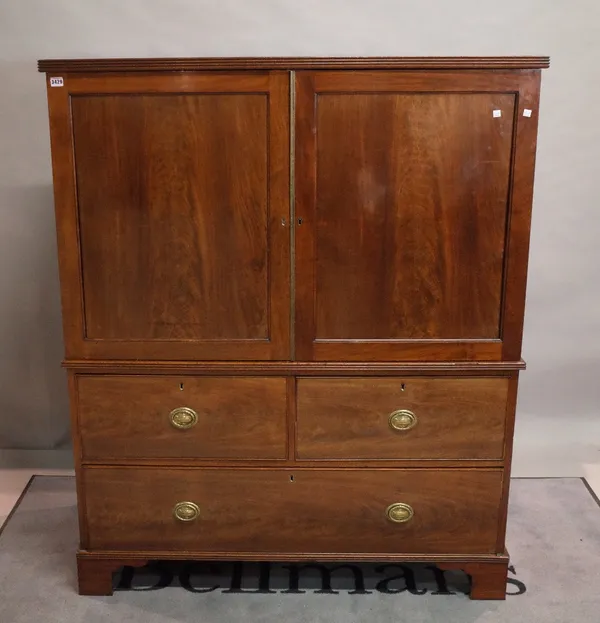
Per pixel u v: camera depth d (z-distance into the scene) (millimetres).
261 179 1853
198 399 1982
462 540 2072
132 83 1795
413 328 1944
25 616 2002
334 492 2043
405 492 2041
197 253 1903
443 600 2086
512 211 1856
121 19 2492
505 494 2035
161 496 2053
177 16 2490
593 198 2643
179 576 2186
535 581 2158
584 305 2754
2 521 2465
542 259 2705
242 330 1950
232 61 1768
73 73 1793
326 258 1896
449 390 1970
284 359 1961
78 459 2029
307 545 2086
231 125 1820
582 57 2512
